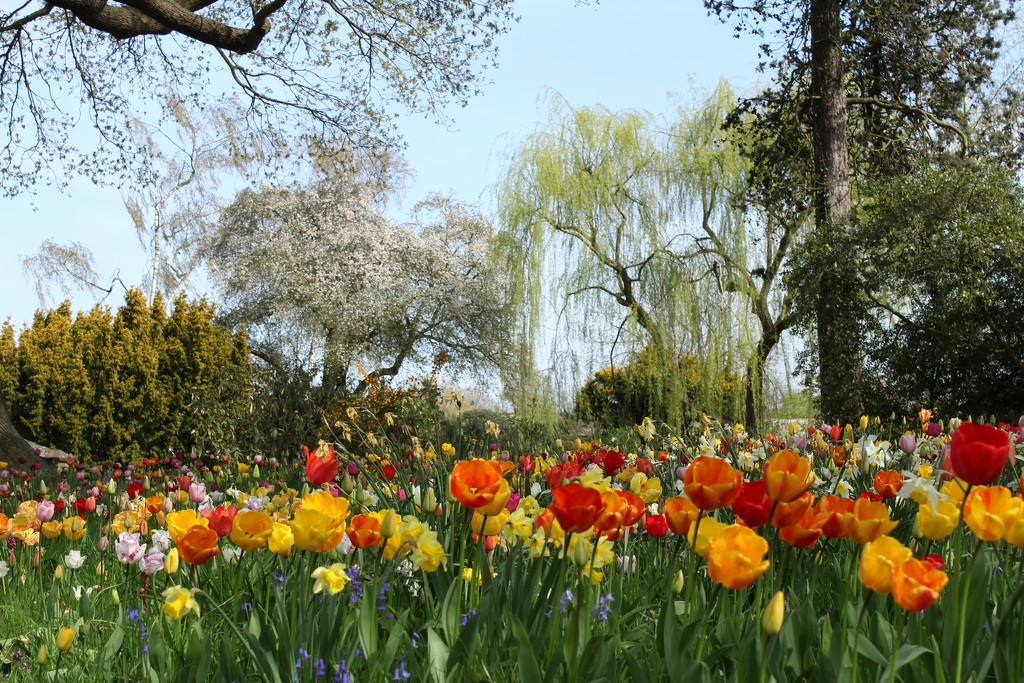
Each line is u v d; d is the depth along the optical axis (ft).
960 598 5.90
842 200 51.47
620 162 55.88
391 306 71.46
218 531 7.24
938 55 53.06
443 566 7.39
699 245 54.03
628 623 7.46
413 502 10.20
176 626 7.57
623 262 55.62
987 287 43.09
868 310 47.44
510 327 55.72
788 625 5.97
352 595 6.70
